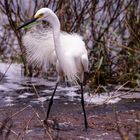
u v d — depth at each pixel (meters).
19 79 13.77
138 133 8.12
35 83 13.45
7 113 10.83
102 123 10.22
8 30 14.61
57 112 11.04
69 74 10.15
